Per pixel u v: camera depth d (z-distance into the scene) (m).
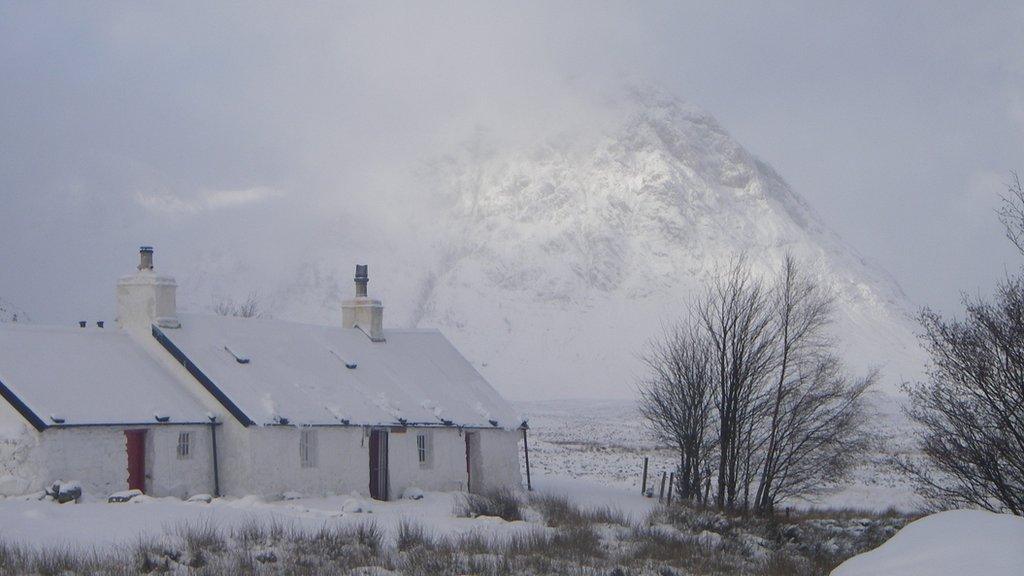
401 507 87.06
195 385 86.56
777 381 100.31
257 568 50.78
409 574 51.91
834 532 82.06
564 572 55.09
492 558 57.06
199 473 83.62
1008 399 62.72
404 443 96.62
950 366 64.44
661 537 70.06
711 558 65.06
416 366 109.44
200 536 54.91
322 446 89.50
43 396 75.69
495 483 106.44
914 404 70.50
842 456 97.06
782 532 81.00
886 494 125.19
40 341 82.44
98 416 76.94
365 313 110.19
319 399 92.19
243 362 90.44
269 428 85.12
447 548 57.91
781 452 95.44
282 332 100.62
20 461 73.69
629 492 114.69
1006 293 63.75
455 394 107.81
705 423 104.69
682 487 106.44
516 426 109.31
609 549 64.94
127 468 78.81
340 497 88.81
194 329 91.81
